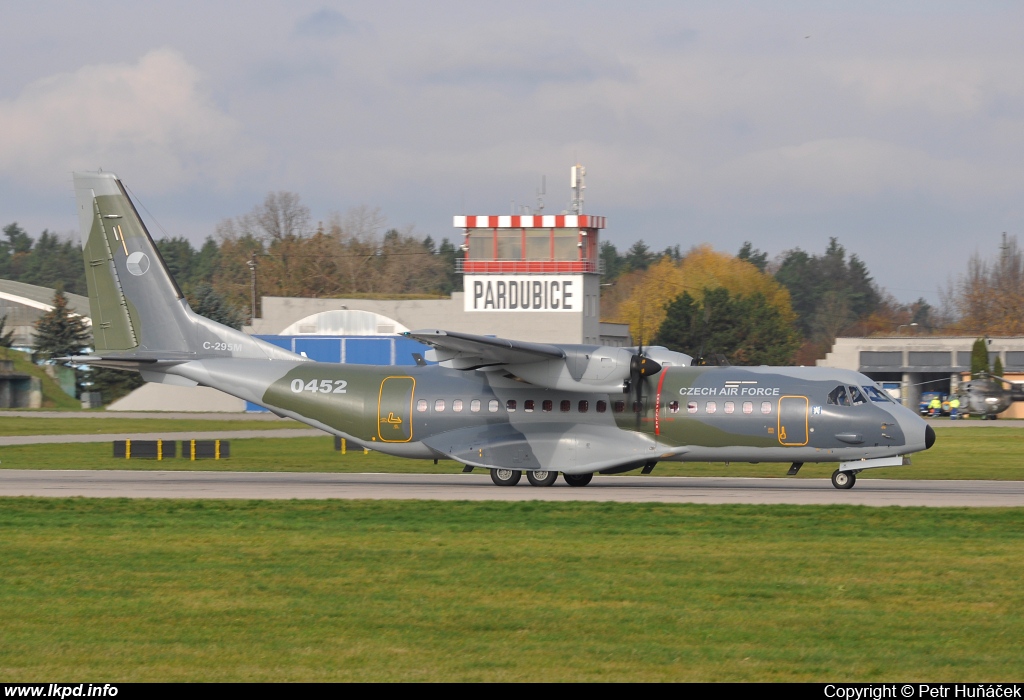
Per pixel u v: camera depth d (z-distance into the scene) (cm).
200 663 4062
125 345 11112
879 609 4922
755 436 9669
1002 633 4506
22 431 18350
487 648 4266
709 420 9731
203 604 5006
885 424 9450
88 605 4984
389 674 3922
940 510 8056
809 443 9600
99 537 6919
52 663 4066
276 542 6712
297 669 3984
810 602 5059
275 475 11575
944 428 19450
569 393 10044
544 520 7669
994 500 8794
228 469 12338
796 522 7531
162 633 4491
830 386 9694
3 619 4725
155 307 11056
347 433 10519
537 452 9875
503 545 6594
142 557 6197
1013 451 14638
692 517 7788
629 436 9900
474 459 9956
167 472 11938
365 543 6675
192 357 10938
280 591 5278
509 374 10056
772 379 9838
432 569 5828
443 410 10269
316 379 10606
